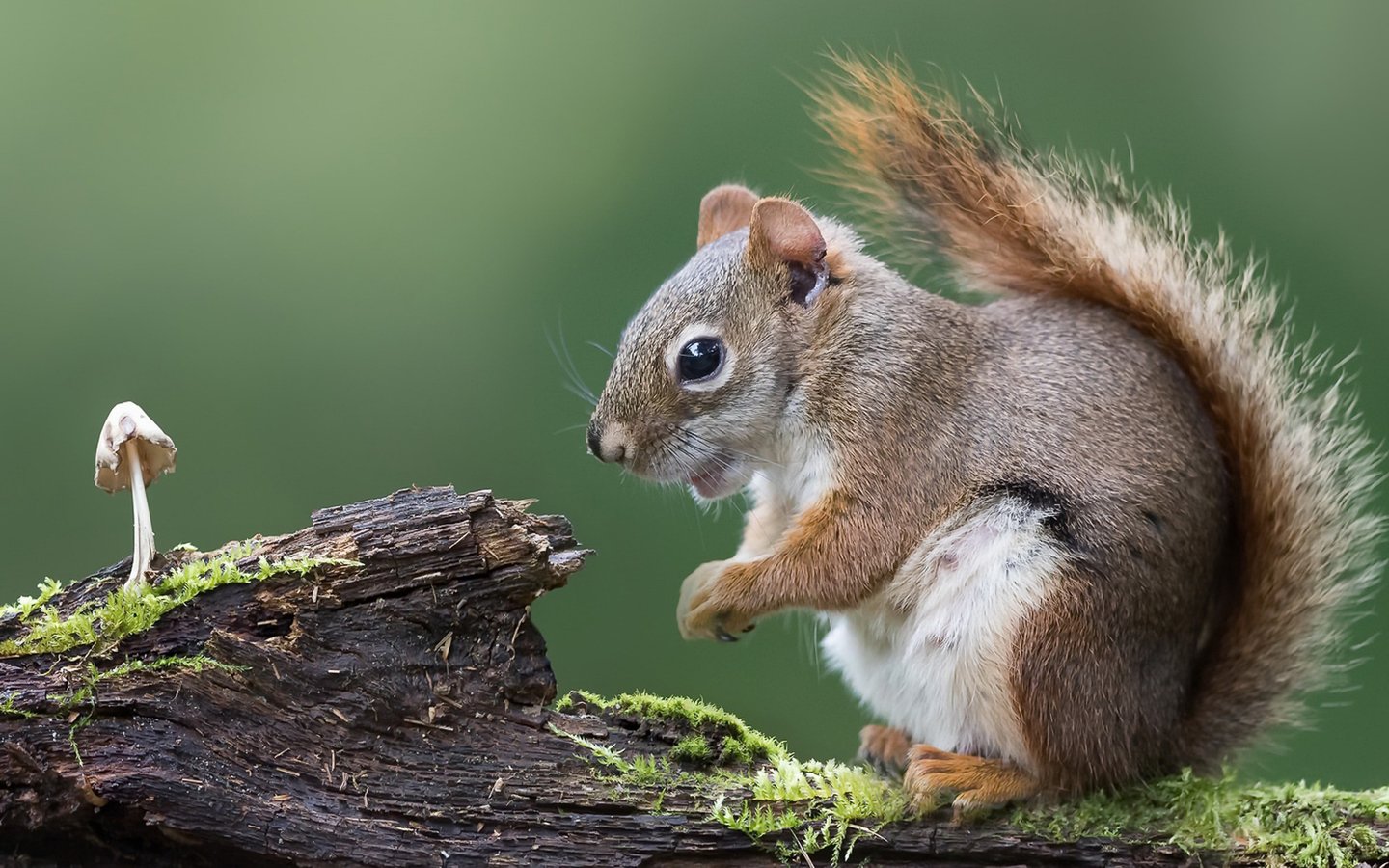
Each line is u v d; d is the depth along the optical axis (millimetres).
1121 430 8969
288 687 7219
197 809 6879
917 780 7820
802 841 7492
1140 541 8586
